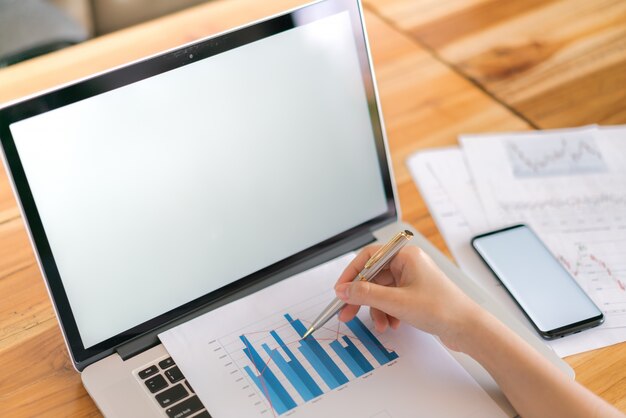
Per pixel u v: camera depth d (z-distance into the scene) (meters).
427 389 0.75
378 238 0.92
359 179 0.90
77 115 0.73
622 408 0.77
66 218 0.74
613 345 0.83
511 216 0.99
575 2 1.32
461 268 0.92
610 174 1.04
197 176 0.80
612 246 0.95
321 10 0.83
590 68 1.21
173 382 0.76
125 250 0.77
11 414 0.77
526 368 0.72
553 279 0.89
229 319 0.82
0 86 1.09
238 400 0.74
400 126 1.10
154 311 0.80
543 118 1.12
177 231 0.80
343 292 0.78
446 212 0.99
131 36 1.18
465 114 1.13
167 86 0.77
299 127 0.85
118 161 0.76
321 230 0.88
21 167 0.71
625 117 1.13
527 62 1.21
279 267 0.86
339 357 0.78
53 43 1.48
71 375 0.81
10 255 0.93
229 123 0.81
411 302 0.76
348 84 0.86
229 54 0.79
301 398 0.74
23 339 0.84
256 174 0.83
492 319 0.75
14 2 1.51
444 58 1.21
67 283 0.75
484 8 1.30
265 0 1.25
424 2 1.30
